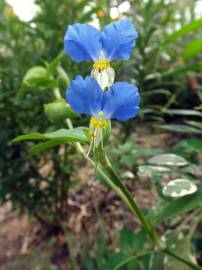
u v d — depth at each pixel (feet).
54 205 0.53
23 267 0.51
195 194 0.26
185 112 0.33
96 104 0.20
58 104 0.25
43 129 0.46
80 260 0.48
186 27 0.38
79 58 0.21
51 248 0.52
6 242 0.57
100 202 0.50
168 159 0.28
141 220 0.25
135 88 0.19
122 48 0.21
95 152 0.20
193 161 0.36
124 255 0.35
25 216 0.62
